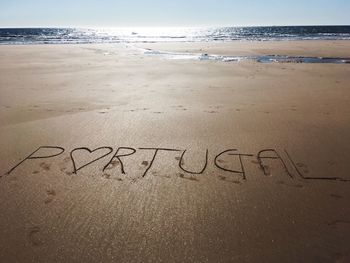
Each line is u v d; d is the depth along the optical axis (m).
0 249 1.39
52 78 5.54
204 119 3.00
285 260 1.33
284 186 1.88
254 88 4.58
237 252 1.37
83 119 3.01
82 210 1.65
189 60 8.71
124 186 1.87
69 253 1.37
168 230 1.51
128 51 11.96
